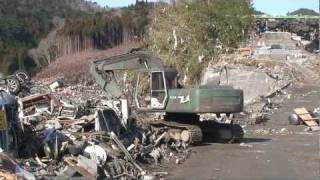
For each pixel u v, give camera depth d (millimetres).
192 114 27906
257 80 53094
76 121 20438
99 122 20906
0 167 14023
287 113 41750
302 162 21453
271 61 66438
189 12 60875
